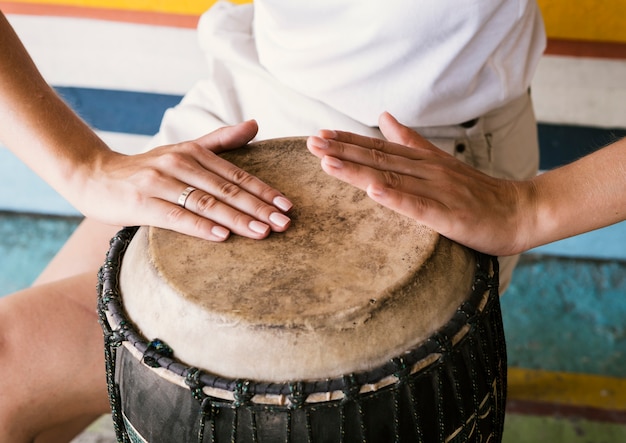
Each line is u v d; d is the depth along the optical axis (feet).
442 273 2.37
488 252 2.66
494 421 2.62
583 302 5.47
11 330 3.10
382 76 3.13
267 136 3.52
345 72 3.17
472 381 2.35
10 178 6.04
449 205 2.56
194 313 2.23
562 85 5.00
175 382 2.21
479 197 2.64
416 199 2.50
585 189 2.76
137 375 2.33
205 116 3.63
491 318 2.50
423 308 2.26
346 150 2.61
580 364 5.08
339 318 2.15
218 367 2.17
